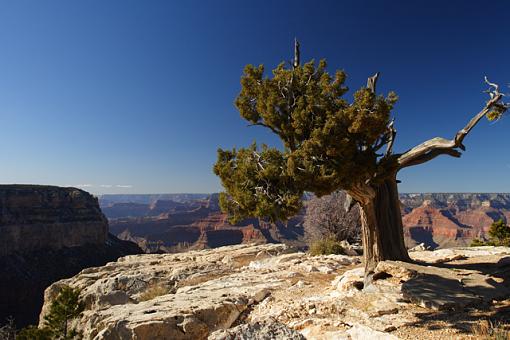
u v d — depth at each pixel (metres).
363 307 10.71
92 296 24.28
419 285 11.32
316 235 35.28
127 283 24.14
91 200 149.75
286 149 13.66
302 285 15.91
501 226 37.09
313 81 13.15
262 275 19.36
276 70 13.73
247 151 12.97
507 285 11.87
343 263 21.09
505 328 8.09
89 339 11.90
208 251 36.38
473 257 17.97
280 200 11.73
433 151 14.02
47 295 30.08
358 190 13.25
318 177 11.07
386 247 14.24
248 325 7.96
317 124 11.82
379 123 11.03
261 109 13.38
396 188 15.02
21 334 26.17
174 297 14.98
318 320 9.64
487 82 12.19
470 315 9.28
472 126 12.59
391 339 7.38
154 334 10.41
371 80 15.30
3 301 95.25
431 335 8.05
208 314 11.77
